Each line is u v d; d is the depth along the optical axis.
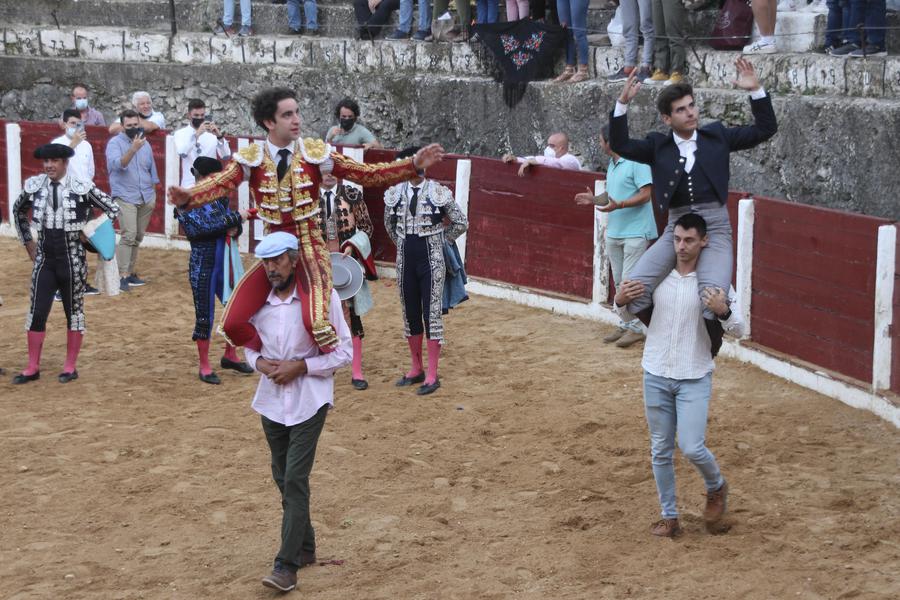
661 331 6.02
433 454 7.64
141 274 13.83
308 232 5.98
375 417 8.45
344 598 5.56
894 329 8.03
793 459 7.34
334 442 7.87
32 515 6.62
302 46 17.14
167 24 19.11
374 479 7.20
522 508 6.69
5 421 8.34
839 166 11.13
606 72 13.91
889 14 12.05
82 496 6.91
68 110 13.41
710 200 6.04
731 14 12.75
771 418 8.16
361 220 9.77
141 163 13.02
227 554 6.10
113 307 12.12
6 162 16.39
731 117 12.20
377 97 16.20
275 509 6.71
